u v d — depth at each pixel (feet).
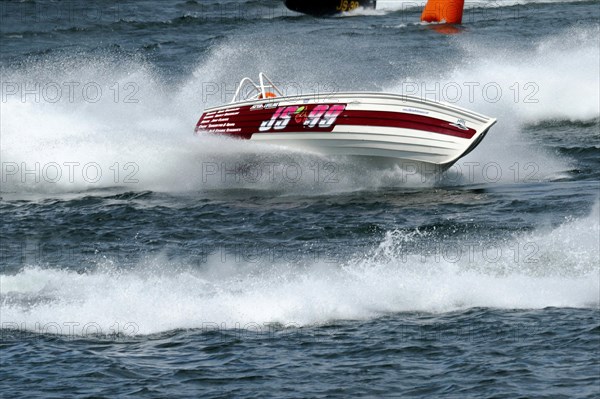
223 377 110.42
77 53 460.14
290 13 583.17
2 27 548.72
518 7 576.61
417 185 213.87
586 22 493.77
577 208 180.14
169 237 177.27
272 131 216.33
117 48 469.98
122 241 176.04
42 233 184.24
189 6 623.77
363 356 115.24
